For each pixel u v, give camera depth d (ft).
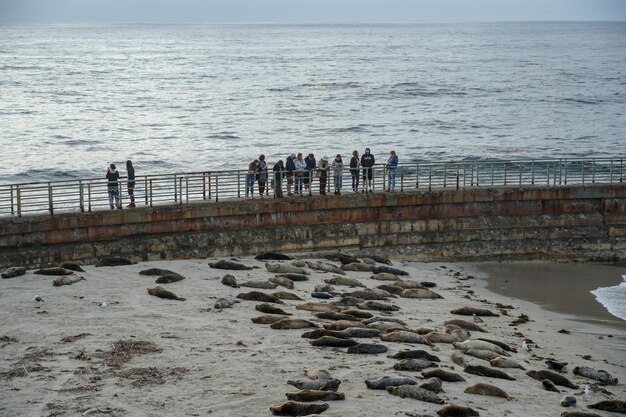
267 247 118.73
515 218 128.26
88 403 62.44
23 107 318.04
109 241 111.65
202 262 111.75
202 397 63.82
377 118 300.20
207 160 215.92
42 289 94.89
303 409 60.29
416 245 124.67
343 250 122.31
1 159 213.05
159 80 450.71
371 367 71.72
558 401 67.87
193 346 76.28
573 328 94.38
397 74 496.23
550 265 124.67
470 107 335.67
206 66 567.59
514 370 75.41
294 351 75.56
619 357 84.53
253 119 292.40
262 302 92.79
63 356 72.74
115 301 90.89
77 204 149.18
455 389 67.77
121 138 248.32
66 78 456.45
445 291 107.04
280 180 121.60
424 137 259.60
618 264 126.52
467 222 126.62
